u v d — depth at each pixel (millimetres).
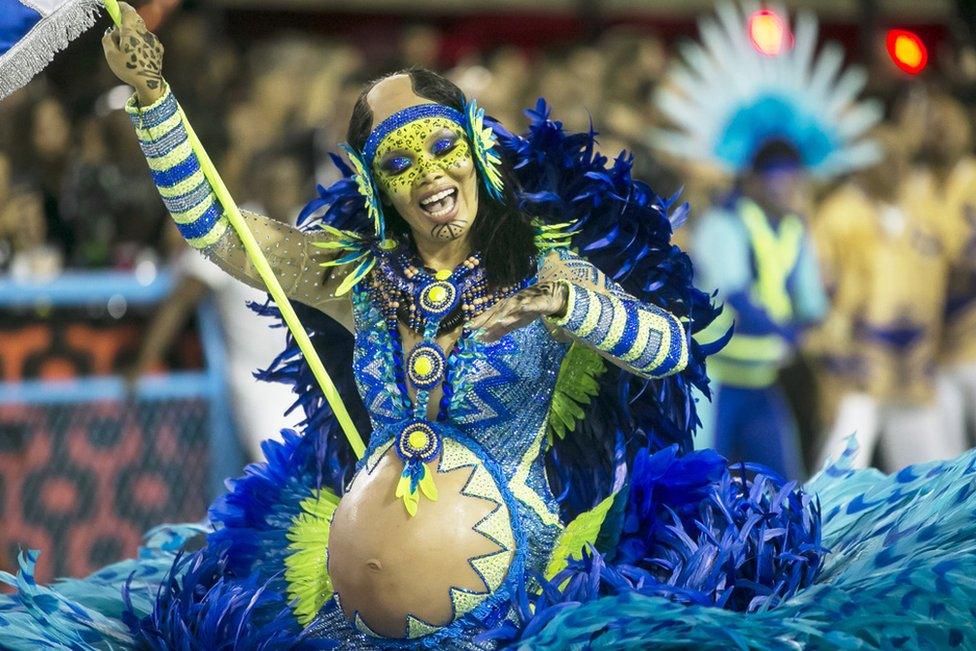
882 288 10719
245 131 10734
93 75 11781
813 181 11055
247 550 5371
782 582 4859
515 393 4918
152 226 10312
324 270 5223
